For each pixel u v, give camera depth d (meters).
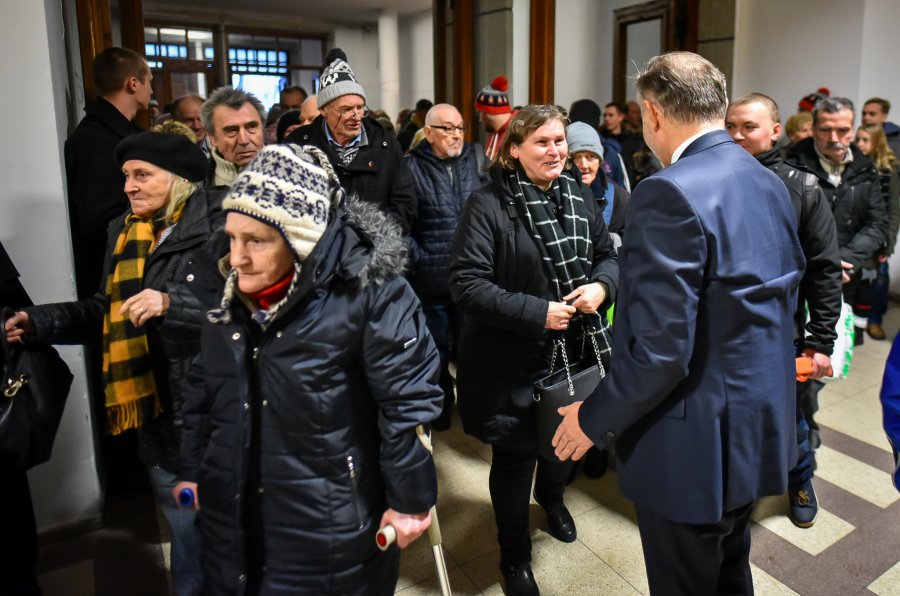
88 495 2.20
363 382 1.15
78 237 2.21
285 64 10.75
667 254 1.14
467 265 1.74
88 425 2.16
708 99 1.23
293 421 1.10
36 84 1.92
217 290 1.15
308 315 1.07
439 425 2.98
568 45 6.36
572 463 2.10
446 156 2.92
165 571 2.04
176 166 1.55
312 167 1.06
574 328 1.81
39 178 1.96
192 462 1.29
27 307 1.56
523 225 1.75
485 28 5.15
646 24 6.71
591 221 1.87
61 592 1.94
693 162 1.20
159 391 1.55
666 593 1.35
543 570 2.02
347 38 10.77
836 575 1.97
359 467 1.15
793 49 5.20
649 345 1.16
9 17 1.86
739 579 1.47
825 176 2.96
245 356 1.11
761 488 1.25
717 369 1.19
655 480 1.26
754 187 1.21
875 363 3.62
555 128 1.70
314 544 1.14
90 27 3.22
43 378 1.54
